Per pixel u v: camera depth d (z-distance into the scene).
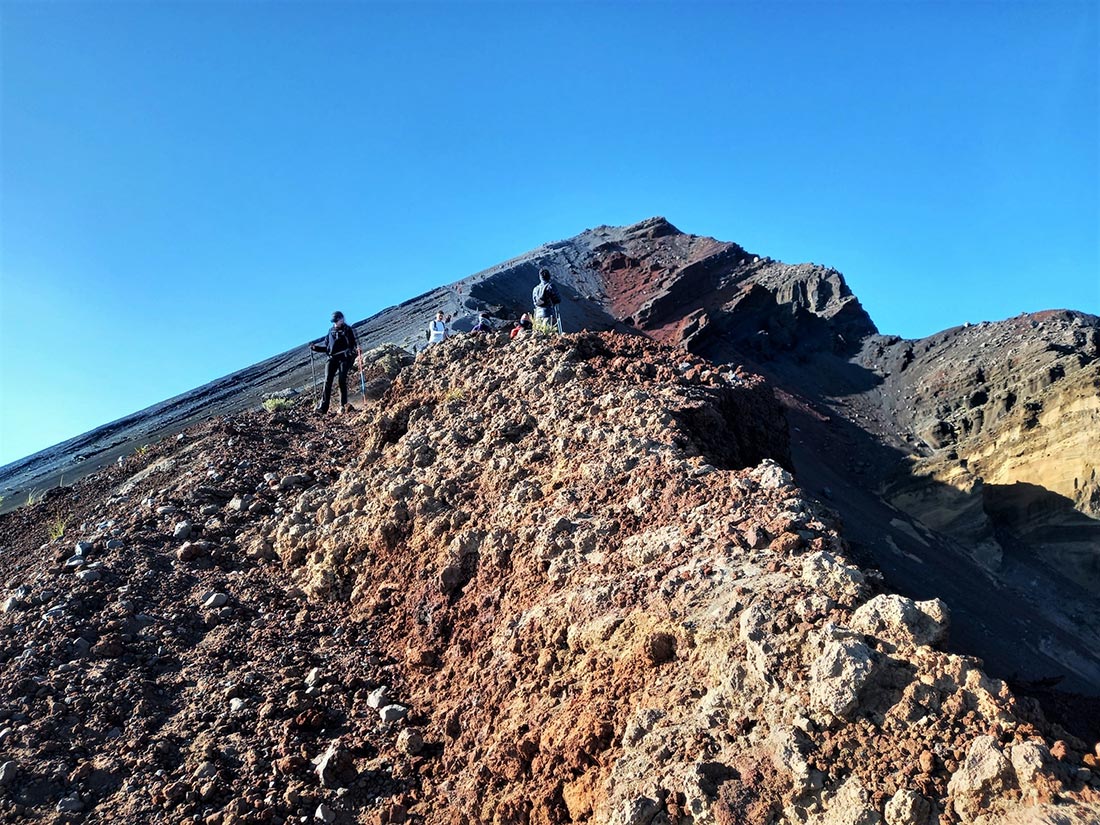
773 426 11.17
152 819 5.76
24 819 5.77
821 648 4.63
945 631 4.62
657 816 4.29
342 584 8.61
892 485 46.97
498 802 5.36
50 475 22.84
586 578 6.55
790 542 5.82
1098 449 42.09
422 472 9.41
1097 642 35.53
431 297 57.28
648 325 68.62
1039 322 59.38
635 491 7.46
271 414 14.92
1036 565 41.41
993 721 4.05
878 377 64.88
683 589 5.69
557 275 76.75
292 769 6.20
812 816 4.01
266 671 7.38
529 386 10.35
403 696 7.04
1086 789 3.64
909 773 3.97
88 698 6.89
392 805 5.77
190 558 9.23
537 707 5.75
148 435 25.80
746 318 69.62
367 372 16.98
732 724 4.57
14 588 8.93
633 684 5.32
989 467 46.44
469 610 7.36
